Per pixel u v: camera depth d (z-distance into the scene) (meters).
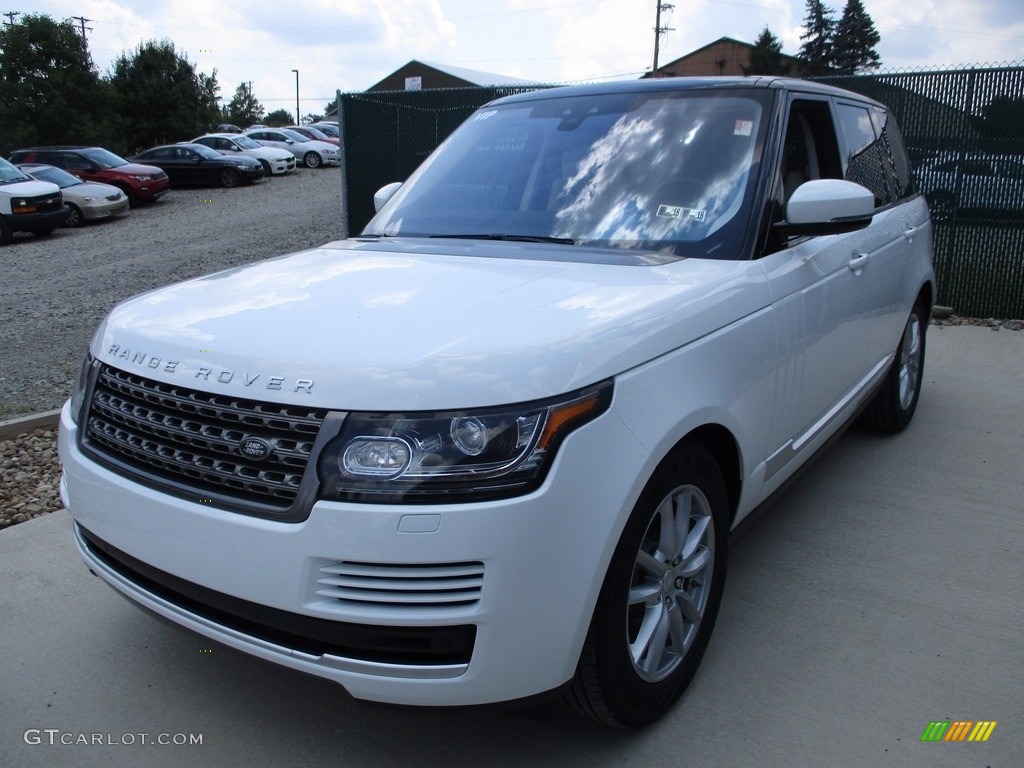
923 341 5.34
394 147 11.23
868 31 71.56
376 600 1.98
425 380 1.99
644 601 2.46
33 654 3.04
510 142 3.67
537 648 2.06
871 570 3.56
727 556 2.86
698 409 2.44
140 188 22.62
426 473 1.95
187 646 3.10
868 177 4.25
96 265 13.96
